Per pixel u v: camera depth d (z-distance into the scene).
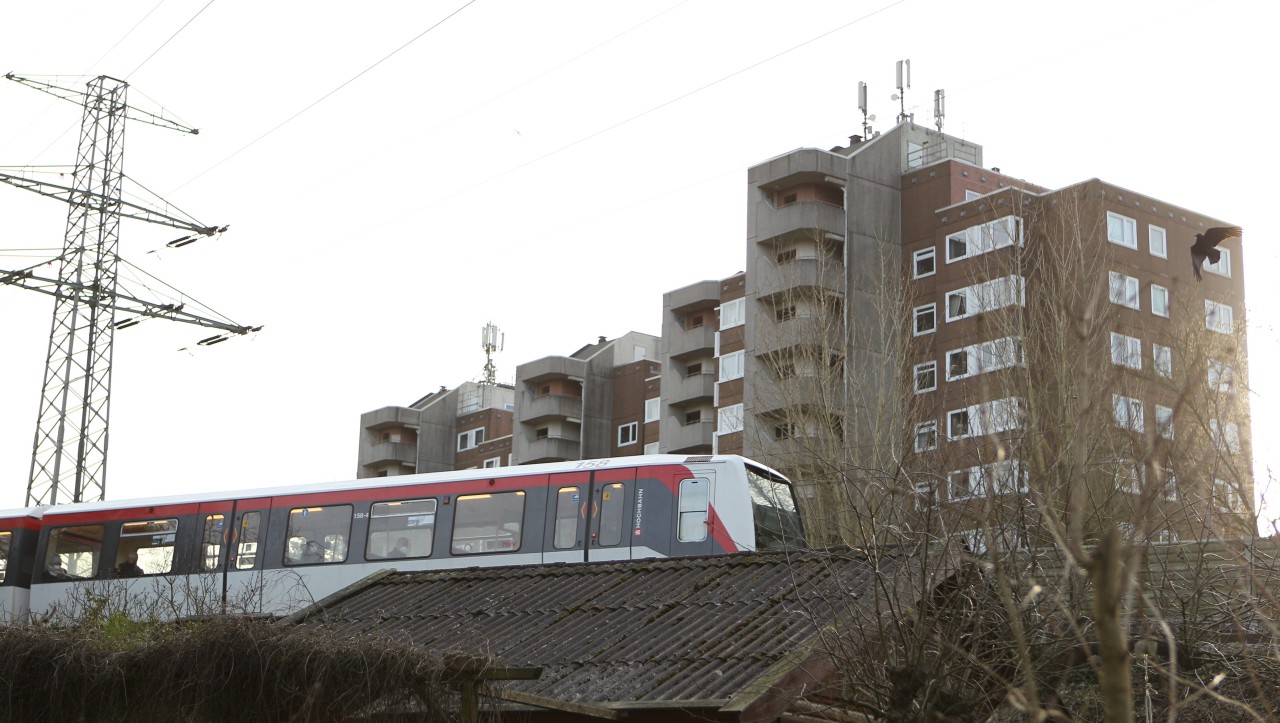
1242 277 54.44
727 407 60.72
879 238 40.38
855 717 12.24
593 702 12.91
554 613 16.38
